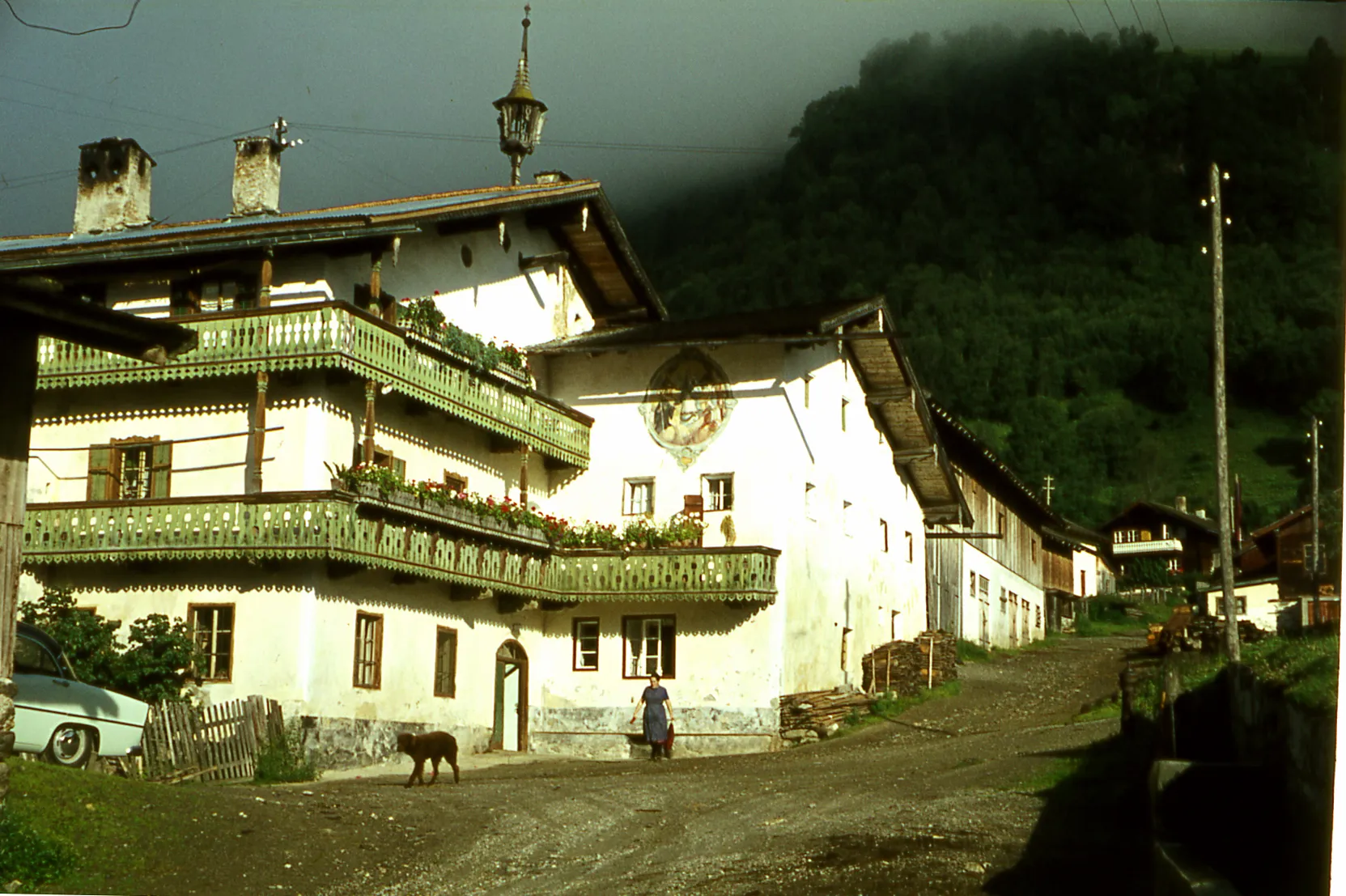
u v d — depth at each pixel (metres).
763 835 18.45
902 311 150.50
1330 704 11.66
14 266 29.73
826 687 36.34
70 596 28.27
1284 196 143.50
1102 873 15.61
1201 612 54.03
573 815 20.67
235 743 25.05
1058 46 167.38
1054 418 137.00
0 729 14.45
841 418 38.31
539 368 37.12
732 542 34.66
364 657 29.56
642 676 34.75
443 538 30.75
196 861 16.16
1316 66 117.56
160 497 29.62
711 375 35.62
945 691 41.62
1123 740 25.72
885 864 16.08
